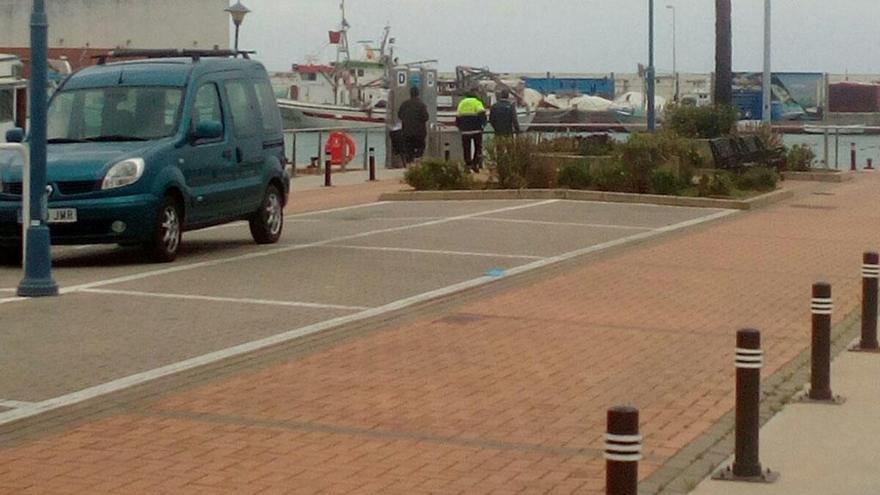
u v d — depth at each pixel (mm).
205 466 8688
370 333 13445
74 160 18047
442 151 42906
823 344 10789
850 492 8367
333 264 18625
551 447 9266
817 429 9914
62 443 9211
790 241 22281
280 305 15047
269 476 8477
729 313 15031
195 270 17969
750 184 32062
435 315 14539
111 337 13078
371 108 65812
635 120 77938
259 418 9977
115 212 17859
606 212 26906
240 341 12930
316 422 9875
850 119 83125
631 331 13805
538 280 17250
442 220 25000
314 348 12656
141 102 19391
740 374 8609
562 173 30641
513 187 30688
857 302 15992
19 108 41219
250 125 20781
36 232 15648
